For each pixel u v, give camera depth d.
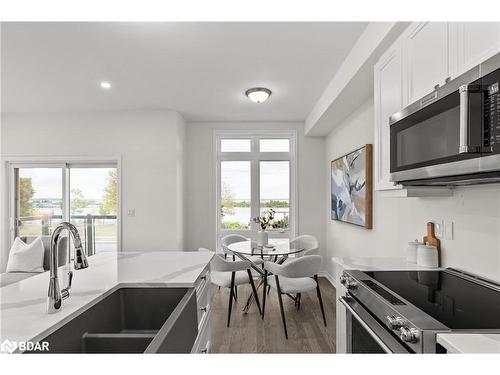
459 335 0.95
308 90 3.43
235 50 2.51
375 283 1.47
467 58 1.15
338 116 3.63
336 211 4.09
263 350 2.45
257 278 4.64
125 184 4.23
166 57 2.63
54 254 1.15
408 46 1.61
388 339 1.19
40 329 1.00
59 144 4.25
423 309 1.16
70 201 4.39
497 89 0.95
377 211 2.84
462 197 1.62
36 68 2.85
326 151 4.76
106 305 1.43
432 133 1.27
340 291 1.97
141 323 1.58
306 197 4.83
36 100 3.76
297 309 3.31
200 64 2.78
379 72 2.00
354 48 2.39
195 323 1.43
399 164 1.56
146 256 2.30
